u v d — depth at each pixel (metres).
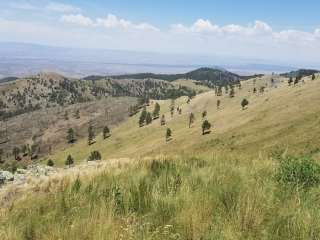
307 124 138.88
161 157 11.95
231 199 6.86
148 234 5.52
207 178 8.42
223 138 171.38
